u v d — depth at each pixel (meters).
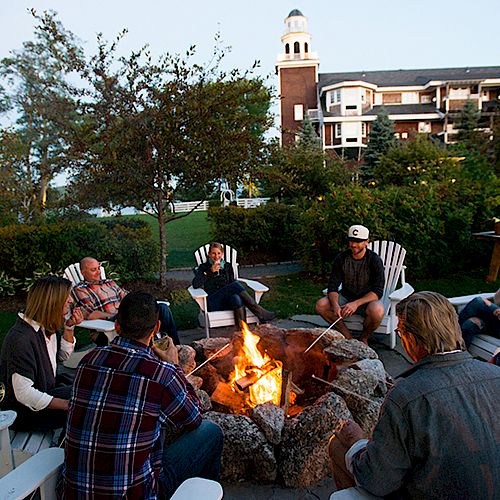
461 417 1.42
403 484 1.56
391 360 4.29
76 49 6.42
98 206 7.05
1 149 10.48
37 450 2.46
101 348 1.80
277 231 9.87
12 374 2.49
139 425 1.65
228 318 4.77
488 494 1.40
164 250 7.39
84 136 6.59
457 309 4.20
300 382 3.43
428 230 7.13
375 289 4.43
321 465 2.52
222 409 3.03
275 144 7.21
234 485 2.54
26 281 7.26
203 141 6.51
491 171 9.99
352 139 36.22
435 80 37.28
